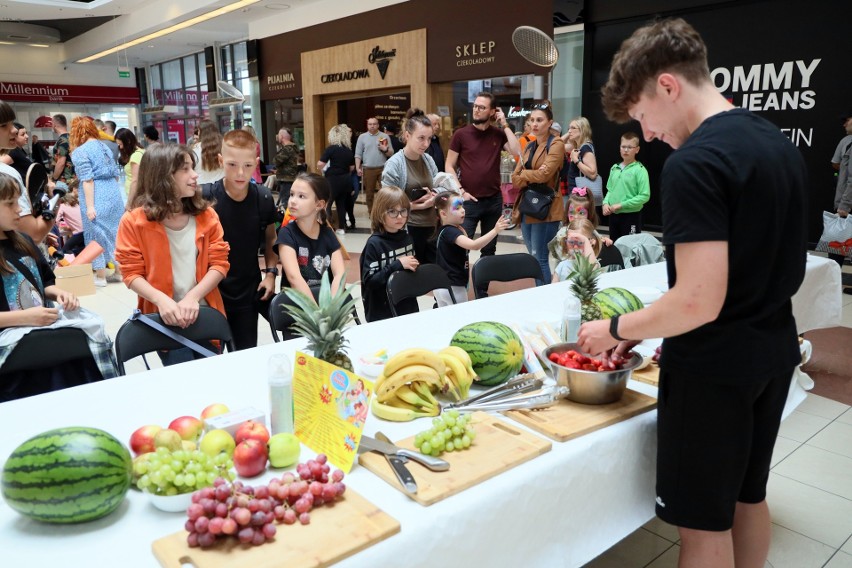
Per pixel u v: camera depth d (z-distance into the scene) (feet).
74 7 40.65
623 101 4.17
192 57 56.49
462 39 29.50
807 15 21.06
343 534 3.09
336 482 3.43
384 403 4.67
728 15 22.76
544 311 7.34
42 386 6.61
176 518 3.38
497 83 29.17
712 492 4.12
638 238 12.81
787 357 4.03
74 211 21.89
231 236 9.07
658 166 25.61
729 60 23.11
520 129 28.37
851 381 11.87
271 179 33.27
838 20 20.44
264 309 9.85
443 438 3.89
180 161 7.57
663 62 3.83
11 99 58.59
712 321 3.89
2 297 6.79
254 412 4.17
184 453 3.49
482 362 5.14
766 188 3.57
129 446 4.09
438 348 6.09
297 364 4.32
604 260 11.38
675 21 3.92
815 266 9.73
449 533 3.39
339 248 9.43
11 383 6.46
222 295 9.21
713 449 4.04
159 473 3.33
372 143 30.12
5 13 41.32
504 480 3.72
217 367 5.64
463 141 16.01
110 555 3.05
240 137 8.65
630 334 4.09
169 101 62.34
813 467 8.82
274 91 41.27
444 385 4.79
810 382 9.42
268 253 10.03
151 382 5.28
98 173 19.97
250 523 3.03
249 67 42.24
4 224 6.77
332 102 38.40
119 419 4.60
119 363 6.50
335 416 3.98
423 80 31.55
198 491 3.20
